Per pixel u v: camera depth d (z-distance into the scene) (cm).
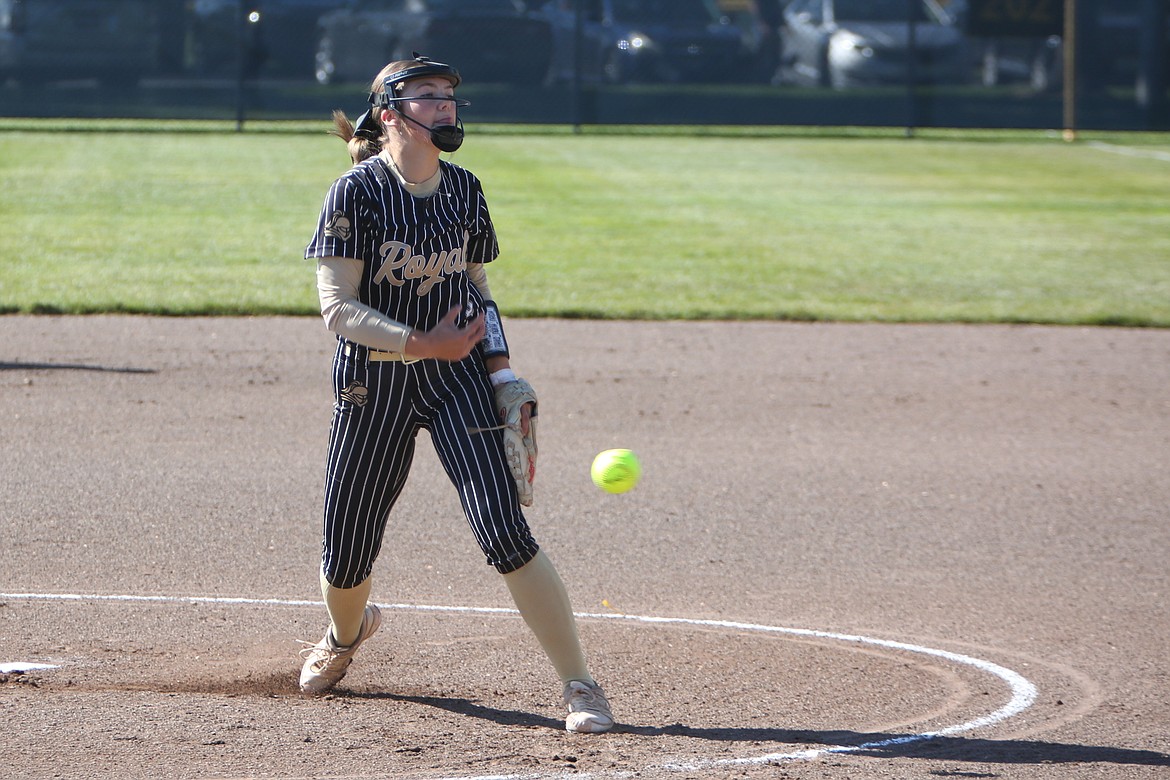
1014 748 1627
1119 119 10162
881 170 8338
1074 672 1900
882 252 5709
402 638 2000
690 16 9894
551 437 3134
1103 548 2473
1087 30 10038
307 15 9456
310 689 1781
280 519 2533
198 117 9456
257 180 7212
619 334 4206
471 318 1652
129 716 1661
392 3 9550
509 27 9712
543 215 6438
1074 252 5791
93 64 9275
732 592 2219
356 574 1702
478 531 1600
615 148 9031
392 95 1560
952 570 2345
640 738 1631
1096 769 1570
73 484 2705
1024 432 3272
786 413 3388
